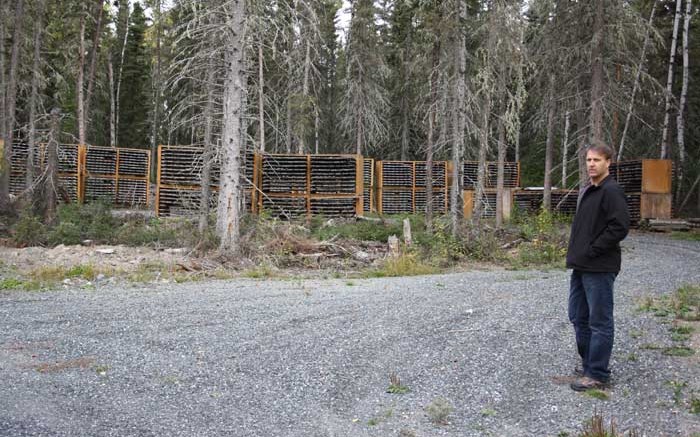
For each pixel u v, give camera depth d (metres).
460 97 15.10
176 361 5.34
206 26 12.20
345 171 19.97
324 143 37.97
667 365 5.13
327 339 6.14
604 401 4.34
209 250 12.89
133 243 14.09
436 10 16.08
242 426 3.87
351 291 9.25
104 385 4.66
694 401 4.22
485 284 10.03
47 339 6.04
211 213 15.88
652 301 8.02
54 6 25.78
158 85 29.59
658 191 23.09
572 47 16.36
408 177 28.06
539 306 7.86
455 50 15.25
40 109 22.61
